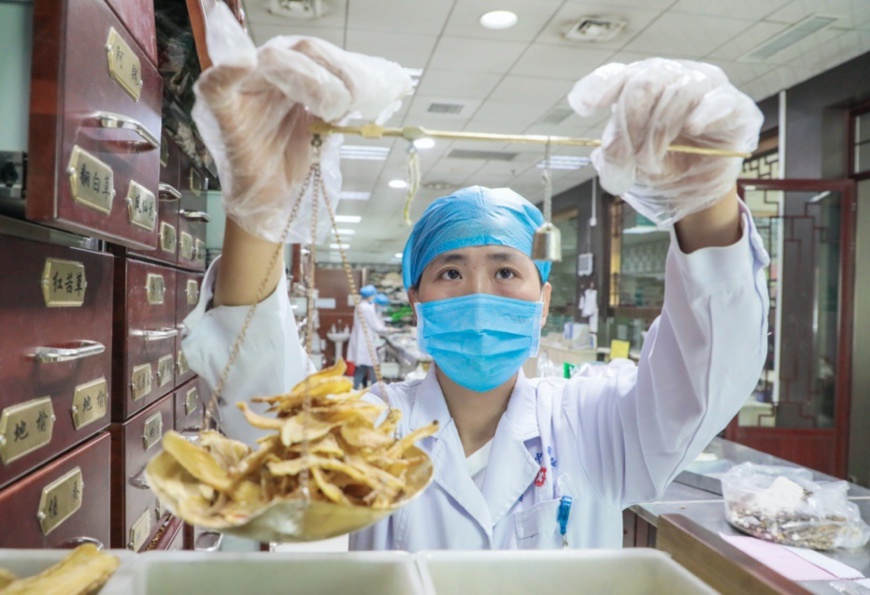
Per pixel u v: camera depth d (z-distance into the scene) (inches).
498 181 274.5
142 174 33.8
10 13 24.1
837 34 127.6
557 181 279.3
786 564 48.1
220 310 32.8
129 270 40.6
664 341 37.5
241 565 22.7
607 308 267.7
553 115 180.2
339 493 20.4
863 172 147.3
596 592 24.7
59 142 23.5
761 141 172.4
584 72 148.1
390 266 792.9
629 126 23.6
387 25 124.3
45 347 28.2
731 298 31.0
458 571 24.0
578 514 40.4
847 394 146.1
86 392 32.7
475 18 121.0
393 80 22.4
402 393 45.9
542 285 46.4
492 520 38.7
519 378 45.6
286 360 33.9
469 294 40.7
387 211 368.8
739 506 58.4
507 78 152.8
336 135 25.4
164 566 22.2
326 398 23.0
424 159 234.7
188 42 44.8
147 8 35.1
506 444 40.8
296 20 122.1
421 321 43.1
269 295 32.2
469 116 183.5
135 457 42.2
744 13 118.1
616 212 266.2
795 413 156.3
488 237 40.8
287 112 24.4
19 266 26.0
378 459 22.5
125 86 30.9
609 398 43.4
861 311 149.3
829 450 145.1
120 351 39.9
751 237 30.8
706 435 36.9
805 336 155.8
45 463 29.0
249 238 29.6
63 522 30.0
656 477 40.1
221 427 35.4
